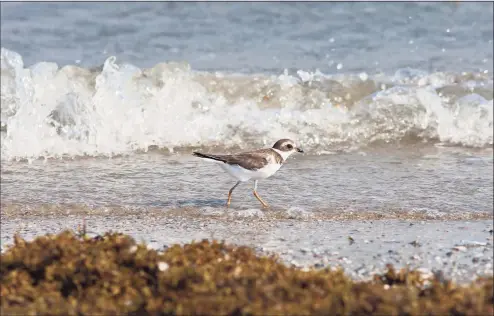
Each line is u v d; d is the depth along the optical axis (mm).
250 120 16828
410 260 8945
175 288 6914
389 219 11156
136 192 12531
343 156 15328
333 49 21125
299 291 6730
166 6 23547
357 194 12547
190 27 22281
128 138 15781
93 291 6871
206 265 7234
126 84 17047
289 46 21312
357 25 22516
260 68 19734
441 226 10719
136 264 7363
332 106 17766
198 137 16125
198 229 10492
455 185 13156
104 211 11438
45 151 15008
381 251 9336
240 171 11672
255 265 7410
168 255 7551
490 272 8477
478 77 19312
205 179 13469
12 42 20984
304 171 14070
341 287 6898
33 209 11438
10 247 8477
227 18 22891
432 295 6938
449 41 21656
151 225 10672
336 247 9523
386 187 13008
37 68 17344
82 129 15539
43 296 6793
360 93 18516
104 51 20797
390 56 20672
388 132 16766
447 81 19125
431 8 23406
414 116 17109
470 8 23453
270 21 22641
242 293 6605
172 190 12711
